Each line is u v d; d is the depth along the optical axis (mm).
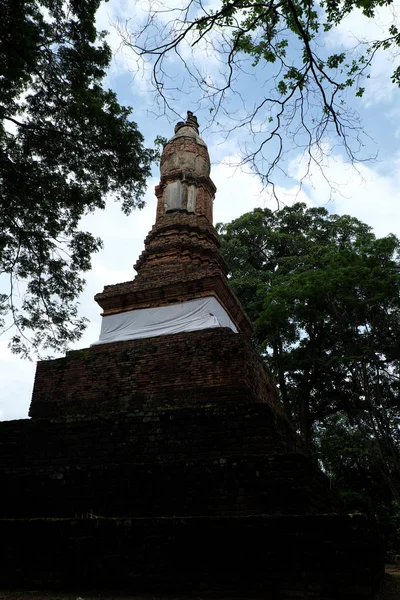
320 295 25141
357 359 23453
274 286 28438
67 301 13391
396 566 20078
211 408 11031
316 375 28375
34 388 14516
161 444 10969
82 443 11672
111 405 13305
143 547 7566
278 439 10734
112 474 10109
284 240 35781
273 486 9008
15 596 7148
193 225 18391
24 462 11867
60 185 12445
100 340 15539
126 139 12289
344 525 6816
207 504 9242
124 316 15828
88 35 11391
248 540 7168
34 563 7930
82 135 12055
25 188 11844
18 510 10320
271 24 7887
